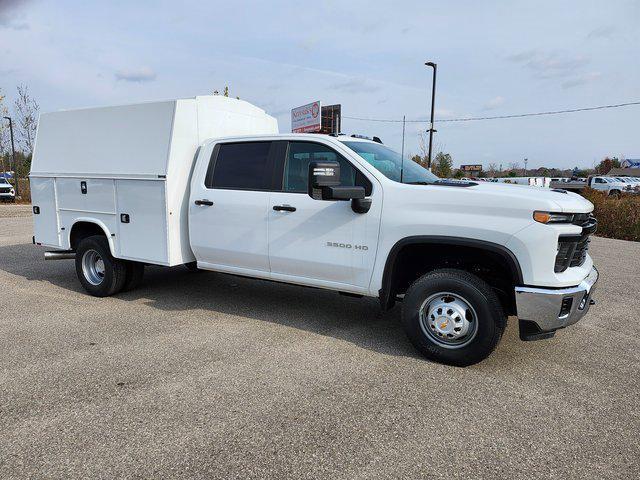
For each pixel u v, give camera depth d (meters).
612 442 3.07
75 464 2.77
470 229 3.99
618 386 3.89
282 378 3.93
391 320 5.53
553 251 3.77
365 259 4.52
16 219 17.44
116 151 5.93
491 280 4.35
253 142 5.27
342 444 3.00
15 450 2.91
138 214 5.80
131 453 2.88
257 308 5.97
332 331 5.12
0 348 4.54
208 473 2.70
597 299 6.68
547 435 3.14
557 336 5.08
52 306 6.00
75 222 6.50
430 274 4.23
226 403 3.50
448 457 2.88
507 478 2.69
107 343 4.70
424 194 4.21
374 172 4.50
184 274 7.89
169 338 4.86
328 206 4.66
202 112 5.82
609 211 14.76
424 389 3.77
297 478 2.67
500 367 4.23
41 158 6.79
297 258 4.91
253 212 5.13
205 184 5.53
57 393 3.63
